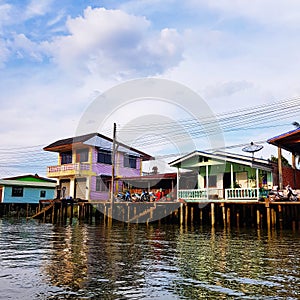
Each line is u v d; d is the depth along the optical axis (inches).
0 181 1635.1
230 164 943.7
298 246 492.1
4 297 243.3
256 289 262.1
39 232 735.1
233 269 331.0
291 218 799.7
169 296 246.4
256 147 858.8
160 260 378.9
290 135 756.0
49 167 1375.5
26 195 1672.0
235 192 840.9
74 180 1328.7
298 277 297.9
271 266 345.1
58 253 428.8
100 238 605.6
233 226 865.5
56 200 1167.0
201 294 251.0
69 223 1042.7
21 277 298.4
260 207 832.9
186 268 335.6
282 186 778.8
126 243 530.6
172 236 635.5
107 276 301.9
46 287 267.4
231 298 241.8
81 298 241.3
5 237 629.9
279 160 783.1
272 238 595.5
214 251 445.7
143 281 285.4
